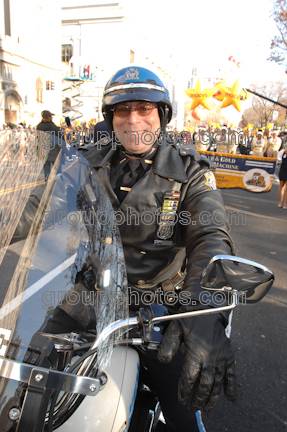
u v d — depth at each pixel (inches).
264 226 218.4
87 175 35.7
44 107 848.3
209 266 29.3
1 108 681.0
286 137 590.2
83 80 1073.5
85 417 28.6
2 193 32.9
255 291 31.3
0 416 24.2
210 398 29.2
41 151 34.8
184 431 47.8
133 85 43.6
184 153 48.1
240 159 309.3
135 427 42.9
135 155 46.9
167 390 44.9
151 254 45.5
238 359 91.6
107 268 32.6
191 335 30.2
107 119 50.9
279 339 101.0
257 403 76.9
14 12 728.3
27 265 29.4
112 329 30.7
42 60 810.2
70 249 31.1
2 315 26.8
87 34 1115.9
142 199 44.1
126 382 32.9
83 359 28.8
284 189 274.4
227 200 291.9
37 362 27.0
